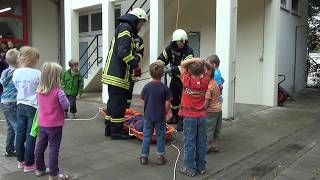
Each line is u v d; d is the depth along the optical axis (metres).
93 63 12.35
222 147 5.55
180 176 4.32
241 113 8.34
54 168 4.08
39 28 14.52
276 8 9.48
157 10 8.25
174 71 6.58
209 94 4.37
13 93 4.71
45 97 4.00
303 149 5.59
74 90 7.62
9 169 4.50
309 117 8.01
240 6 10.08
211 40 10.76
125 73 5.98
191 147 4.31
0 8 13.51
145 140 4.72
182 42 6.41
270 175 4.49
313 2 16.33
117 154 5.15
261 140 6.01
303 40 14.12
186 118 4.30
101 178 4.23
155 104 4.66
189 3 10.96
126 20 5.94
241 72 10.17
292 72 12.73
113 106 5.95
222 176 4.41
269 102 9.62
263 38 9.70
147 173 4.40
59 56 15.09
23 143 4.50
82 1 10.67
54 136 4.05
